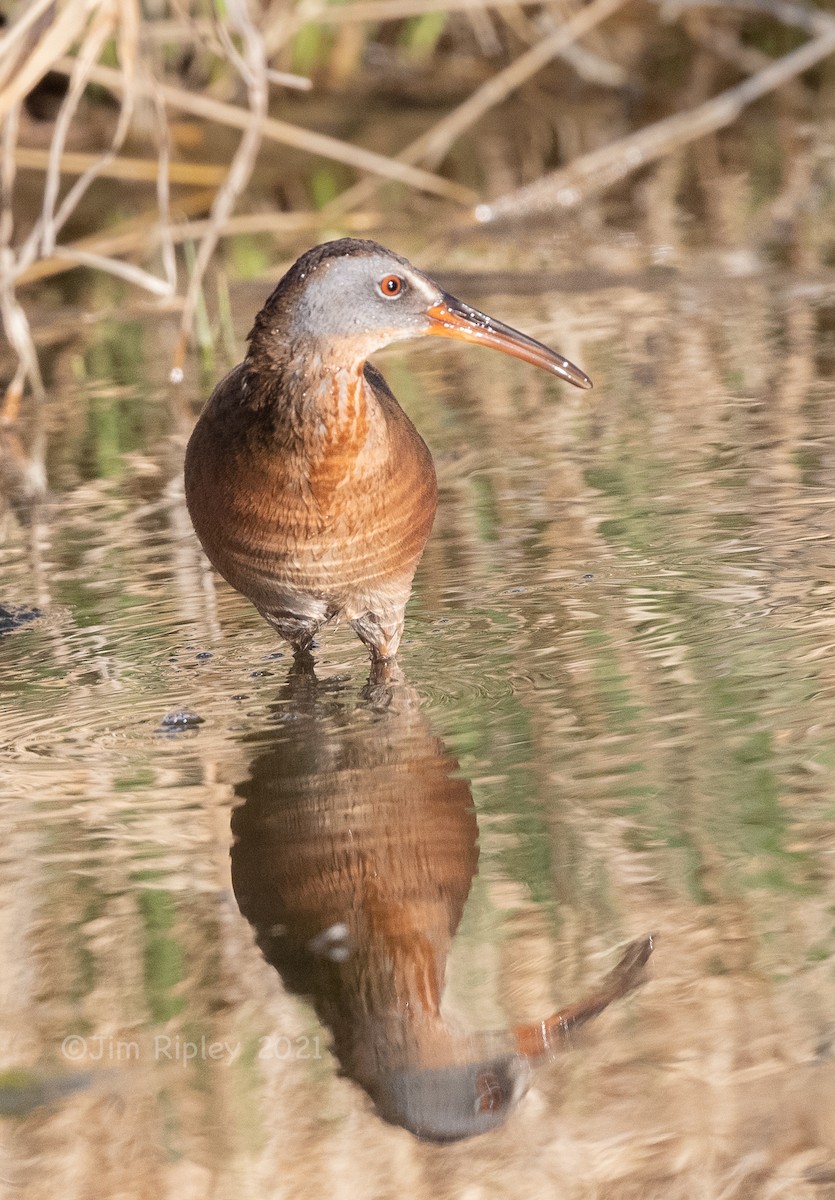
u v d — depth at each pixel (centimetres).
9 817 798
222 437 945
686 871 720
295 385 909
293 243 1980
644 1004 642
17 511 1252
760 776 789
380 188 2198
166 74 2300
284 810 792
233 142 2302
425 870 734
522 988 656
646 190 2122
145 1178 583
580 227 1975
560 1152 582
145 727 895
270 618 993
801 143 2280
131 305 1805
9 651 1002
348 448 914
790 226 1906
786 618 963
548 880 721
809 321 1571
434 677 932
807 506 1132
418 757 838
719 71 2622
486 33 2578
